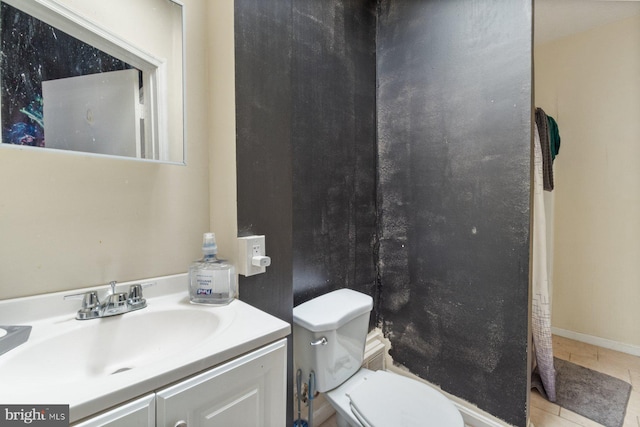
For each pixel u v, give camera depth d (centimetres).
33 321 67
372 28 164
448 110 139
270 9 98
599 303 212
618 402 150
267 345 66
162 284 88
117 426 44
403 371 159
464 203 134
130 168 84
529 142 116
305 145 129
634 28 195
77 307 73
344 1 148
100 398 43
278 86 101
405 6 154
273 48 99
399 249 159
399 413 97
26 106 68
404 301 158
